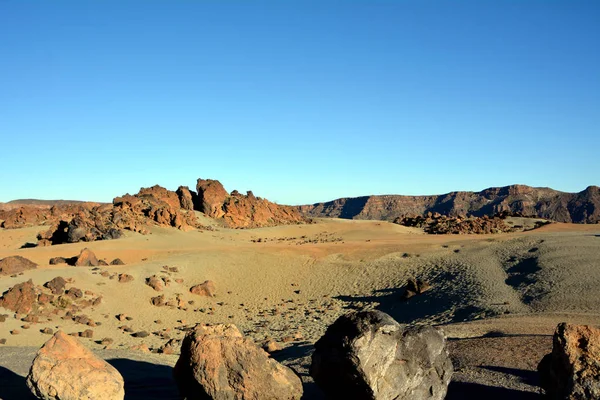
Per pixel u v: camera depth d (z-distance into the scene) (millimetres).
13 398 13469
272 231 113062
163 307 47250
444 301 45000
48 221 107125
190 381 12938
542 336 20922
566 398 11703
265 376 12539
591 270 44688
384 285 54438
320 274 60406
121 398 12242
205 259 62938
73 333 37281
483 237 79688
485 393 14500
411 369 12430
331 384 12617
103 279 49719
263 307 50344
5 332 34812
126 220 86938
